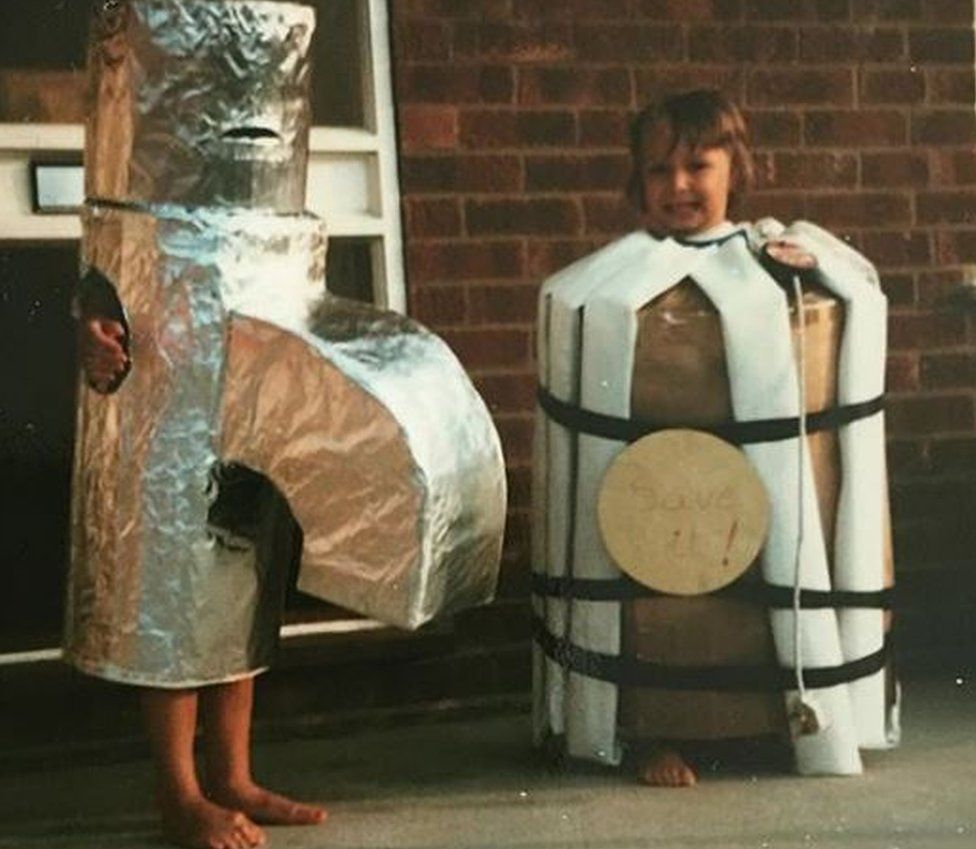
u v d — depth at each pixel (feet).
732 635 11.57
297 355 10.00
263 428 10.09
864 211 14.62
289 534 10.75
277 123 10.27
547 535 11.88
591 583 11.64
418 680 13.51
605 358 11.51
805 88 14.42
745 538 11.46
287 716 13.17
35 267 13.42
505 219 13.71
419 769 12.28
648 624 11.60
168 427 10.14
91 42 10.41
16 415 13.44
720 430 11.48
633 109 13.97
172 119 10.09
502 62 13.66
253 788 11.03
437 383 10.11
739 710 11.60
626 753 12.03
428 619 10.02
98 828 11.16
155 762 10.64
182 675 10.23
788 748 12.03
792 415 11.46
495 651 13.69
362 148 13.41
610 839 10.61
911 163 14.71
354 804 11.46
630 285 11.53
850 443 11.66
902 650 14.78
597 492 11.59
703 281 11.55
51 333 13.44
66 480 13.52
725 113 11.91
